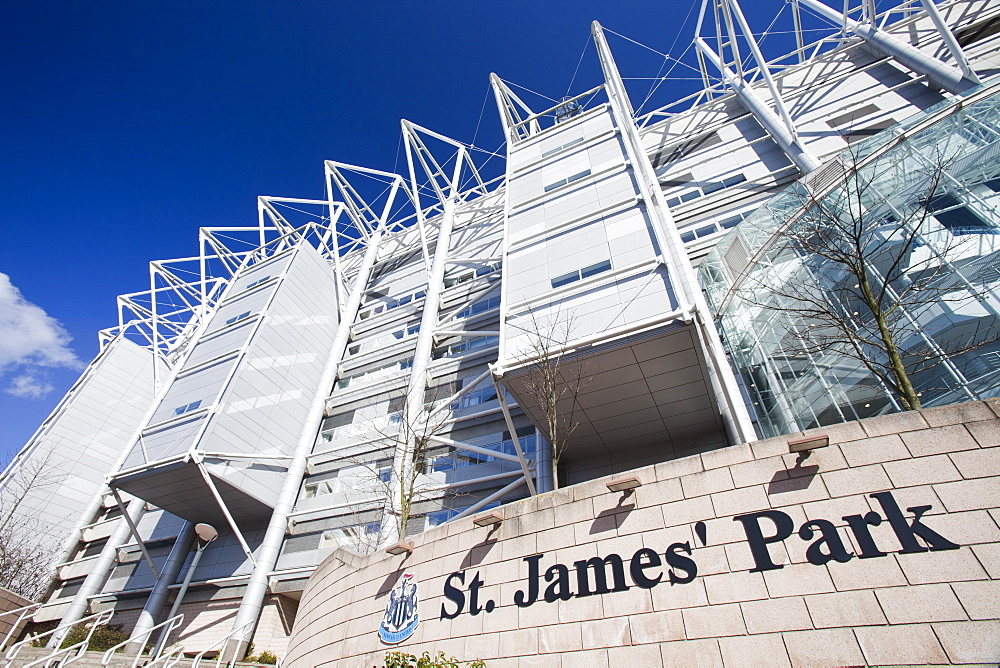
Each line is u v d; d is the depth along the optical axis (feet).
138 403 190.39
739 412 54.70
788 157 100.83
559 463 78.28
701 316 58.95
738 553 26.94
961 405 25.71
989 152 45.27
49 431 165.48
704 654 25.18
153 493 103.91
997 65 85.81
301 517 104.37
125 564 121.80
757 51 99.86
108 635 94.27
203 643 94.27
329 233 171.53
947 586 21.97
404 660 30.14
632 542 30.35
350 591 46.32
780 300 57.57
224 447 102.12
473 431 97.19
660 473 31.73
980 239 42.19
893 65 104.58
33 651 60.90
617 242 76.59
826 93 108.17
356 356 137.80
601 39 120.57
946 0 109.29
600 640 28.37
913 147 52.19
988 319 39.09
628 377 63.77
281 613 94.63
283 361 125.70
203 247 169.37
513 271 81.97
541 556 33.47
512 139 137.49
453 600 36.09
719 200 100.32
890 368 36.58
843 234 49.42
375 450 104.22
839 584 23.94
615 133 100.22
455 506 87.76
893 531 24.06
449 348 120.47
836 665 22.29
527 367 63.46
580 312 68.13
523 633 31.30
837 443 27.43
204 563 108.68
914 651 21.27
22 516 146.00
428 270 138.41
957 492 23.70
